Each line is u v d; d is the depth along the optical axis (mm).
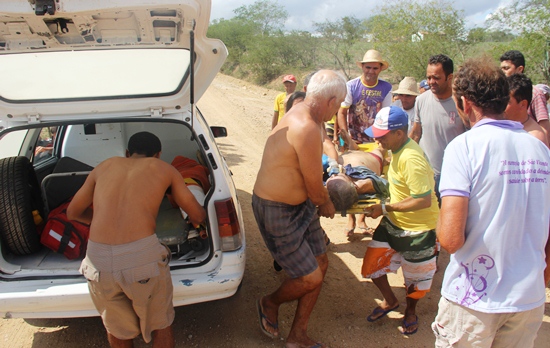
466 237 2141
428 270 3305
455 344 2285
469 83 2145
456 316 2236
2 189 3121
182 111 3340
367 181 3391
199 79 3318
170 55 3072
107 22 2633
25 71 3020
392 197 3383
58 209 3449
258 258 4637
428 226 3264
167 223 3357
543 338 3412
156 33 2777
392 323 3635
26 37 2652
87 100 3297
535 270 2076
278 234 3016
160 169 2826
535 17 14602
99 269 2582
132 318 2775
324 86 2783
